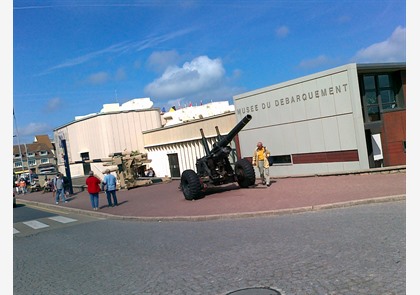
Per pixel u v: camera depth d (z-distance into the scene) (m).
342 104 17.94
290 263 6.75
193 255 8.29
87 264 8.80
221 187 19.88
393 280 5.34
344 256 6.70
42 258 10.11
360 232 8.24
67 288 7.15
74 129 41.06
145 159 30.48
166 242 10.08
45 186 38.47
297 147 20.33
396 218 9.14
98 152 36.75
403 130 19.42
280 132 21.23
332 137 18.53
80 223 16.45
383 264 6.03
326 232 8.70
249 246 8.39
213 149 18.19
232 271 6.77
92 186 19.45
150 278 7.05
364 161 17.27
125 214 16.56
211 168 17.78
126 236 11.83
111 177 20.03
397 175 15.72
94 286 7.04
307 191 14.88
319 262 6.57
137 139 36.62
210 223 12.16
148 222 14.29
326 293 5.22
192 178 17.02
